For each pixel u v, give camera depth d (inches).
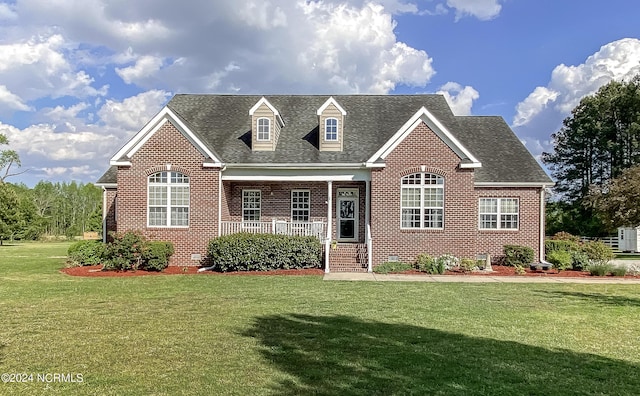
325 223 924.6
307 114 1014.4
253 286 611.8
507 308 471.5
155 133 836.6
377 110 1021.8
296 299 512.4
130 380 257.8
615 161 2039.9
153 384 251.6
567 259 826.2
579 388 251.9
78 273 746.2
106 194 978.1
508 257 861.2
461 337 352.8
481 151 971.3
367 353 307.4
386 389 244.5
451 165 822.5
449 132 821.2
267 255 781.9
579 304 498.0
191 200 832.3
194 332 362.9
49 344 329.1
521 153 964.0
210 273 756.0
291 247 794.8
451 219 820.6
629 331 378.9
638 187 951.6
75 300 502.3
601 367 287.3
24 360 293.3
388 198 826.8
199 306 469.7
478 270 801.6
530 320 416.5
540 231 898.1
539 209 901.2
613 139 2052.2
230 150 904.9
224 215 883.4
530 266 829.8
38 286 604.4
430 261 780.6
